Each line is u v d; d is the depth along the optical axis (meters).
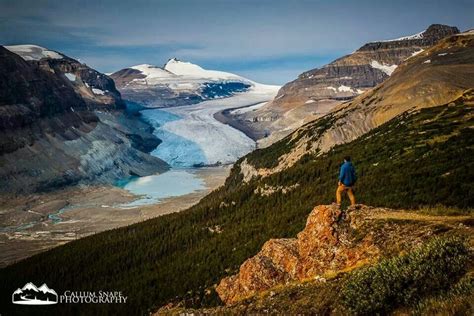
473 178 46.66
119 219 158.12
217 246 72.12
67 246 93.75
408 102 143.12
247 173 161.00
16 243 128.62
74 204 189.50
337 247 26.19
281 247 30.28
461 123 86.94
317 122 175.12
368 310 16.09
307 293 22.88
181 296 59.00
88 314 64.62
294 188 92.38
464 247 16.42
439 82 144.00
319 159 111.25
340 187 29.17
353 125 146.88
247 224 78.81
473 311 12.22
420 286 15.64
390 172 64.56
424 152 70.94
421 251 17.02
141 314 60.00
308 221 29.52
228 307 25.55
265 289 29.28
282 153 155.75
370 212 28.16
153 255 80.38
